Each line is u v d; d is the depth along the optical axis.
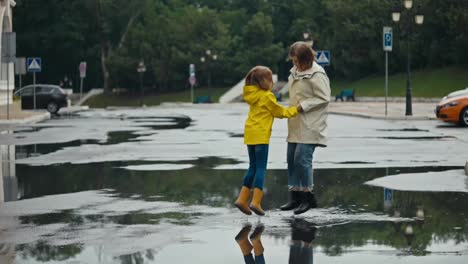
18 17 111.94
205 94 103.25
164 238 9.27
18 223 10.31
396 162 17.61
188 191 13.23
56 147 22.73
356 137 25.50
